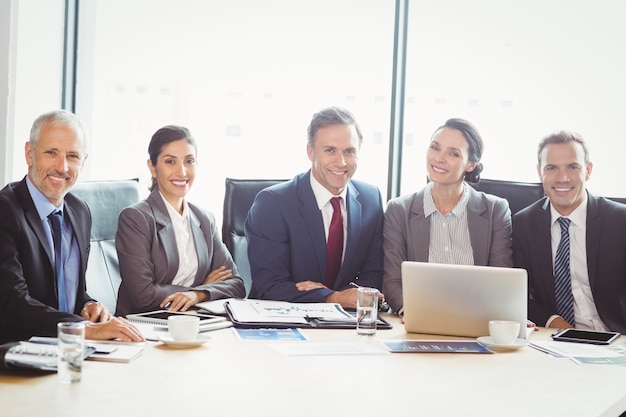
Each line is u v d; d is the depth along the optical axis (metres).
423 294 2.74
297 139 4.93
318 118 3.46
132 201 3.66
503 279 2.67
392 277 3.43
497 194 3.70
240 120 5.02
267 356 2.29
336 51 4.74
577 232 3.39
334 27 4.75
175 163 3.40
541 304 3.40
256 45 4.95
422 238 3.47
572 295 3.36
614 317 3.34
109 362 2.11
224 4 5.00
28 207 2.85
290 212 3.46
